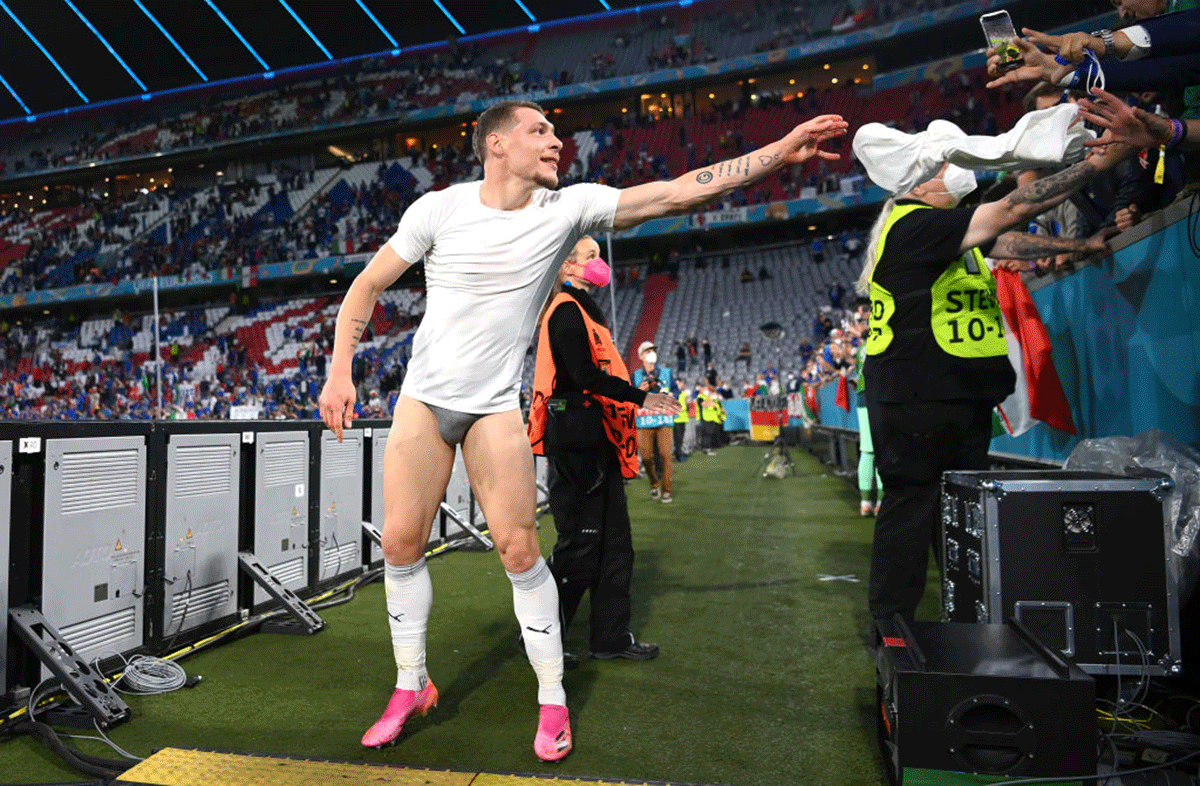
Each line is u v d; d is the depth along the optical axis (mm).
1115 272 2842
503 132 1946
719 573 4383
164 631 2922
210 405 23062
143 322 33719
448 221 1975
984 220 2320
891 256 2529
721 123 33219
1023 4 28703
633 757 1983
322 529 4004
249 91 43000
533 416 2838
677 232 30328
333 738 2143
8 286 35344
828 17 34344
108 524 2682
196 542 3102
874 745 2033
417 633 2111
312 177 36812
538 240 1965
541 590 2043
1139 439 2480
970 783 1528
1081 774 1498
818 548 5062
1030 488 2127
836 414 10102
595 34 40094
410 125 36344
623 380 2568
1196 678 2221
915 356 2486
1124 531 2094
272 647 3084
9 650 2332
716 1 38031
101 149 40719
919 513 2572
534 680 2648
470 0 39375
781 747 2033
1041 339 3232
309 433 3906
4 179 39938
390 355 27750
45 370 31484
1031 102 2604
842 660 2768
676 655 2883
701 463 13320
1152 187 2859
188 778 1765
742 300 26938
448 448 2062
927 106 29625
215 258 33406
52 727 2248
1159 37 2000
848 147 30062
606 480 2844
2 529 2307
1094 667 2088
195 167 39938
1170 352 2459
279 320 32094
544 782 1743
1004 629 1890
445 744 2088
